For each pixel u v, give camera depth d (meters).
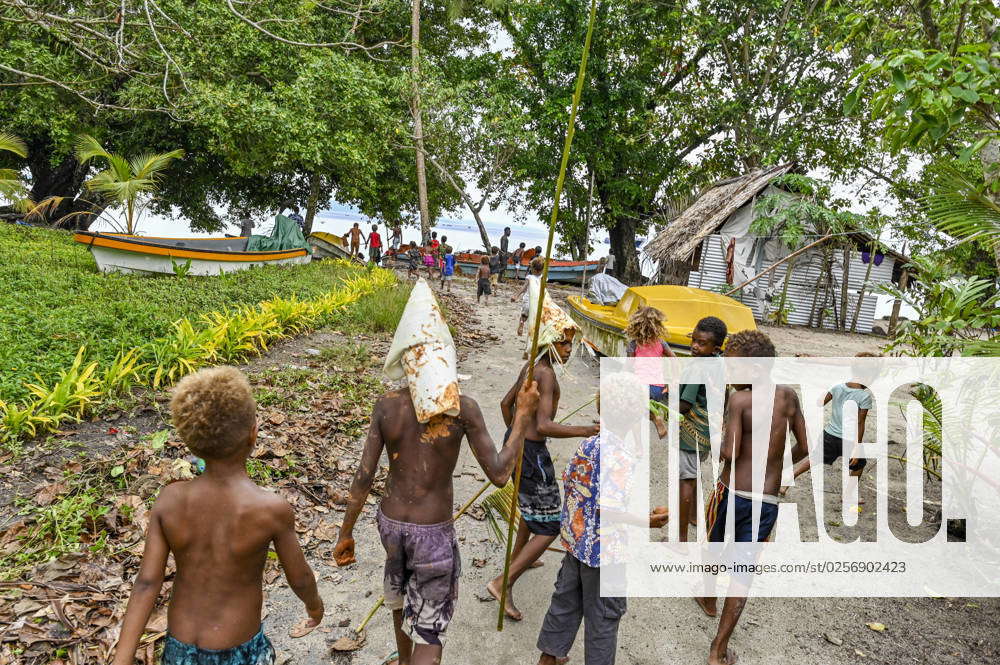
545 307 3.73
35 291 9.95
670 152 27.08
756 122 24.27
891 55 4.12
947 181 4.36
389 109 23.14
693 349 4.53
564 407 8.42
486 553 4.59
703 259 19.47
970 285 5.09
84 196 24.42
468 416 2.72
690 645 3.76
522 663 3.48
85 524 4.16
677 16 23.52
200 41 16.81
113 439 5.39
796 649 3.77
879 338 18.34
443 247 20.41
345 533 2.85
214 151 20.78
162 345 7.39
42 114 18.48
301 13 17.53
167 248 14.24
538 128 26.73
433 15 27.36
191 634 2.07
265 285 13.45
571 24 24.80
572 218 28.44
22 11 7.73
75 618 3.34
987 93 3.95
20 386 5.70
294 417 6.52
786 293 19.41
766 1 22.66
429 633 2.72
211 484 2.10
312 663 3.31
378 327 11.73
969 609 4.25
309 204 25.17
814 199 17.47
